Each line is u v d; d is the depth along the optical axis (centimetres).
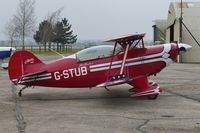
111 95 1209
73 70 1148
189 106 1009
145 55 1153
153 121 821
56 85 1163
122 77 1112
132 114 903
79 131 739
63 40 7831
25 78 1153
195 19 3406
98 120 838
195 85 1488
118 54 1141
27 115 904
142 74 1154
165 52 1163
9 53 2530
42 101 1120
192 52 3331
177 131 729
